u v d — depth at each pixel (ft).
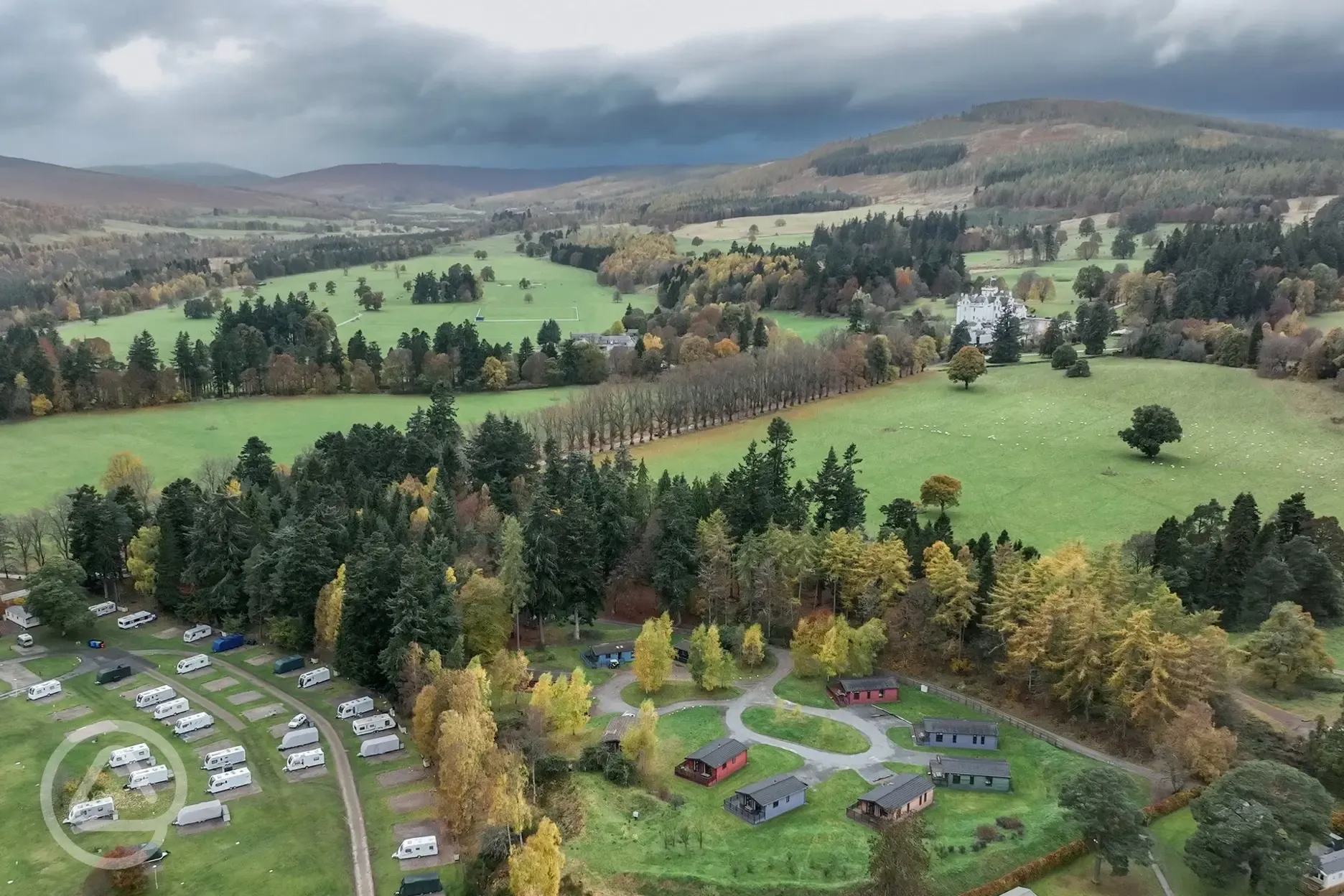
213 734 328.70
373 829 275.39
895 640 393.09
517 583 392.27
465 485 558.15
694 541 440.04
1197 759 282.97
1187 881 249.34
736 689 371.56
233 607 417.69
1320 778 284.82
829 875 251.19
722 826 277.03
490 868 250.98
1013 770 310.04
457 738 263.08
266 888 248.52
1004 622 360.07
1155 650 311.47
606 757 307.78
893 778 291.99
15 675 371.97
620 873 252.21
